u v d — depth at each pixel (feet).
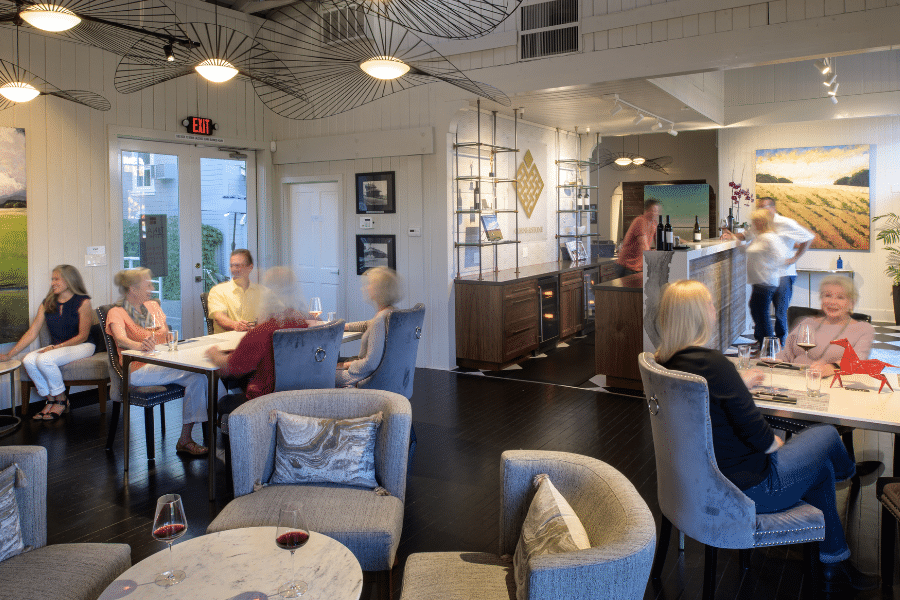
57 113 19.07
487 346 22.15
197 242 23.71
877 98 28.58
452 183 22.12
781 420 10.25
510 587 6.47
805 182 33.24
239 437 8.79
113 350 15.02
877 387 10.21
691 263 18.58
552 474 7.06
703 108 26.35
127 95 20.90
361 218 24.00
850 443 12.25
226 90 24.07
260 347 11.68
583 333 28.73
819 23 15.49
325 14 15.46
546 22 19.12
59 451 15.03
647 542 5.24
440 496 12.38
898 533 10.68
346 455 9.09
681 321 8.59
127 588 6.16
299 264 26.11
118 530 11.11
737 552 10.32
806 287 33.81
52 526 11.26
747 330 28.50
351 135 23.54
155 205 22.26
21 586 6.77
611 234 42.37
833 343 10.74
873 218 31.91
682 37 17.12
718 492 7.93
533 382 20.84
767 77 30.25
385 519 8.14
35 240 18.63
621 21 17.88
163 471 13.83
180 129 22.57
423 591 6.42
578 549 5.32
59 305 17.84
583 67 18.61
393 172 22.97
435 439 15.56
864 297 32.40
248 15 23.72
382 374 13.03
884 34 14.84
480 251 22.41
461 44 20.54
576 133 31.96
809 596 8.75
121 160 21.01
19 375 18.30
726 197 35.22
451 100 21.33
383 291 13.44
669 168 40.27
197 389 14.71
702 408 7.82
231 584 6.23
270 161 25.85
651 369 8.43
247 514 8.16
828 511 8.92
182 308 23.35
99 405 18.43
